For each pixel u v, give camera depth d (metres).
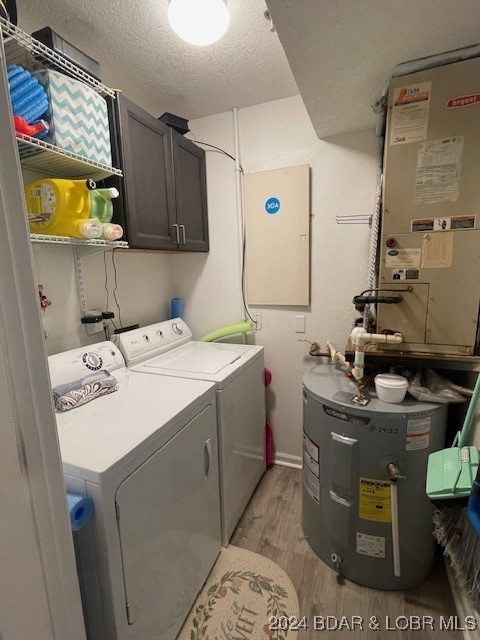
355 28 0.96
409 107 1.16
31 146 1.04
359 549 1.34
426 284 1.25
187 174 1.93
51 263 1.46
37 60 1.09
